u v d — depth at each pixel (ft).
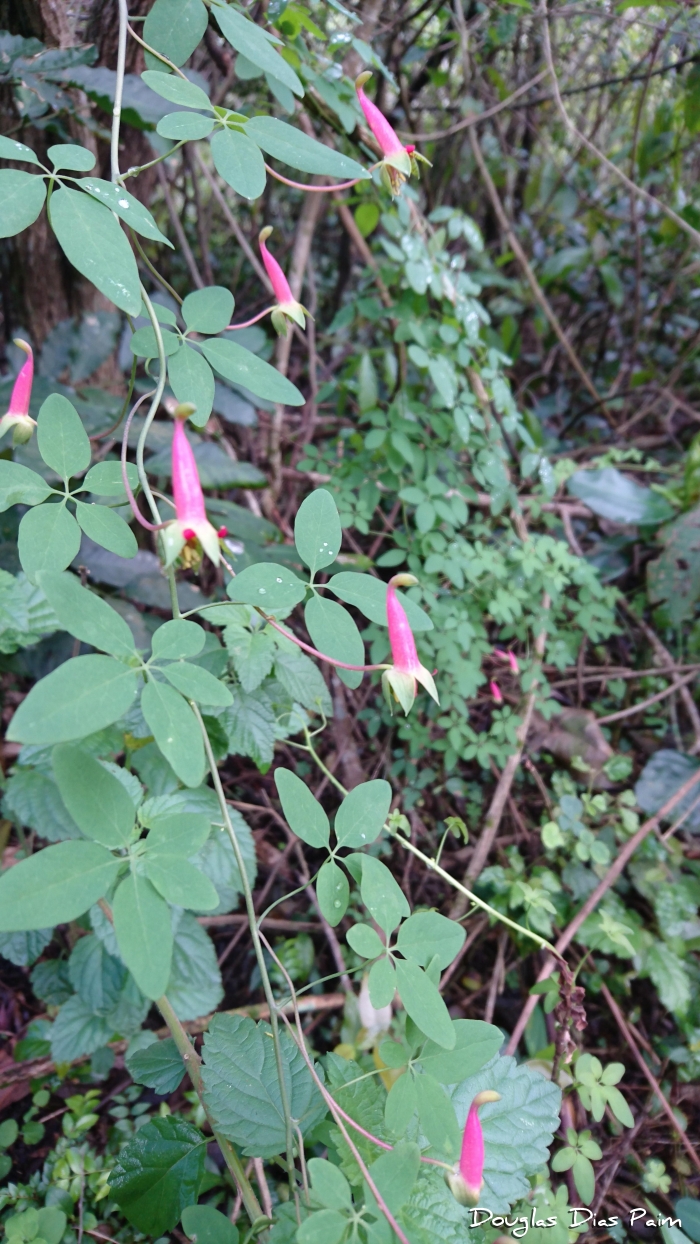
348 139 1.39
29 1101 1.13
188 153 1.99
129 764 0.99
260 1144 0.72
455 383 1.47
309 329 1.98
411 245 1.40
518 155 2.68
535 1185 0.94
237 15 0.70
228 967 1.32
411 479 1.57
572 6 1.69
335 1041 1.20
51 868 0.50
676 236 2.54
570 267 2.52
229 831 0.69
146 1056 0.86
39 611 0.95
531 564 1.51
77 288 1.57
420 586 1.44
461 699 1.45
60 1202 0.99
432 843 1.48
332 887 0.66
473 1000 1.30
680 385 2.76
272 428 1.79
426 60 1.96
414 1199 0.67
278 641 0.96
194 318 0.71
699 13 1.64
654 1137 1.14
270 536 1.57
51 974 1.12
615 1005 1.23
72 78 1.17
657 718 1.72
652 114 2.55
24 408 0.71
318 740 1.58
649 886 1.36
